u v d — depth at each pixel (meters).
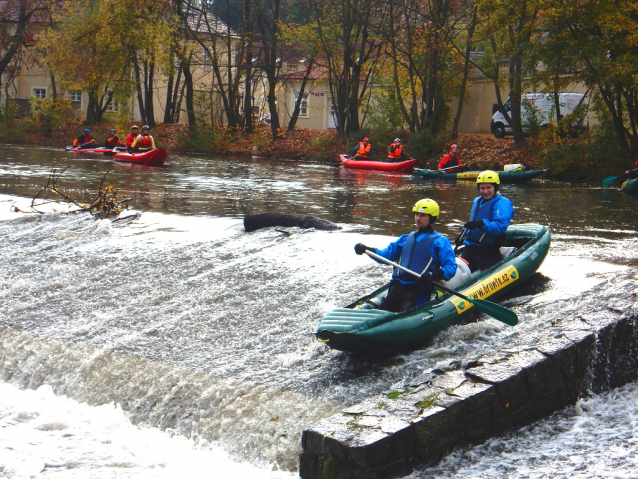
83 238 11.31
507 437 5.39
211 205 14.27
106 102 40.16
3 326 8.30
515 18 21.64
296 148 32.03
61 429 6.16
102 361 7.26
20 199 14.38
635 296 7.38
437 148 27.95
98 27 33.72
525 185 20.61
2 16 38.16
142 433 6.21
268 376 6.49
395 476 4.79
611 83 20.44
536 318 7.09
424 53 27.92
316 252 9.84
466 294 7.18
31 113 39.62
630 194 17.98
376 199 16.05
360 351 6.57
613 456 5.02
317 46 31.94
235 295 8.60
